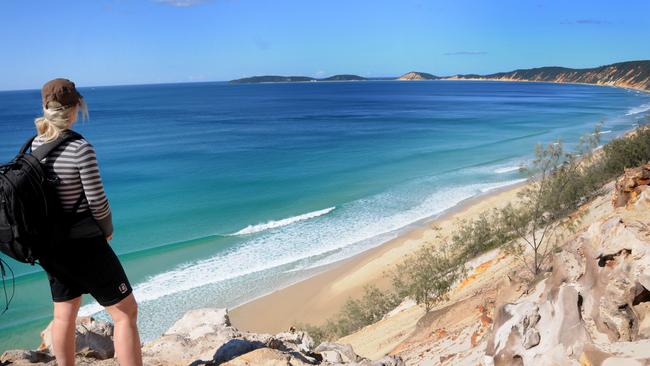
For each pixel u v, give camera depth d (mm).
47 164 2691
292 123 113188
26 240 2684
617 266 5684
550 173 21781
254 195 44281
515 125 97688
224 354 4648
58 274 3010
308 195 43719
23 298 24156
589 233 6359
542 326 5270
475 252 21969
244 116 134750
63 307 3201
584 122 97875
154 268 27734
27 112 165125
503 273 16266
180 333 5922
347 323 20781
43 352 4812
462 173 50562
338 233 33188
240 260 28922
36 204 2635
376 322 19250
